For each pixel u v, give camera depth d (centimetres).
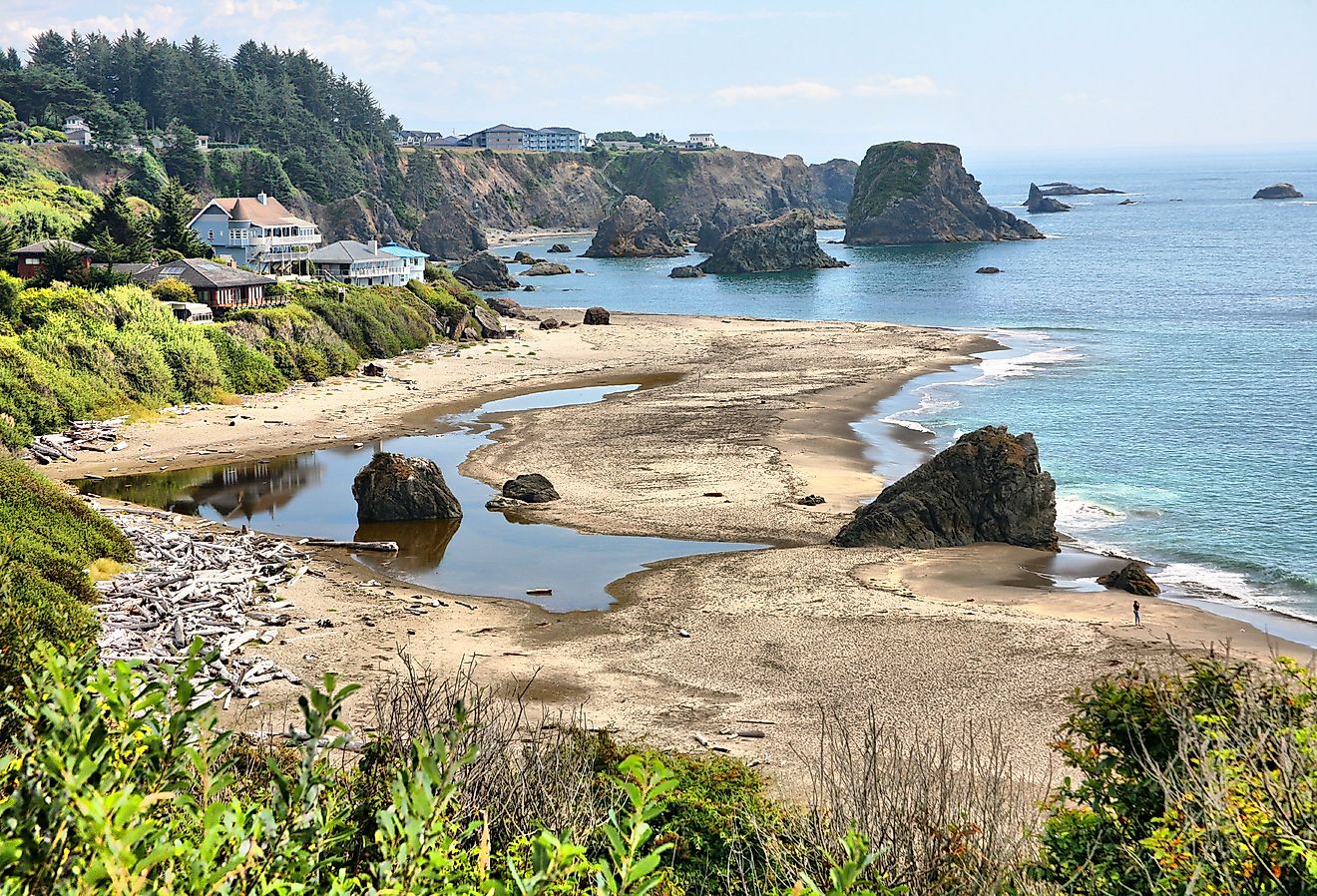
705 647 4309
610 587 5109
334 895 827
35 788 725
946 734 3438
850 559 5441
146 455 7600
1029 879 1533
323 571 5253
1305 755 1353
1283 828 1197
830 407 9138
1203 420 8606
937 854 1540
